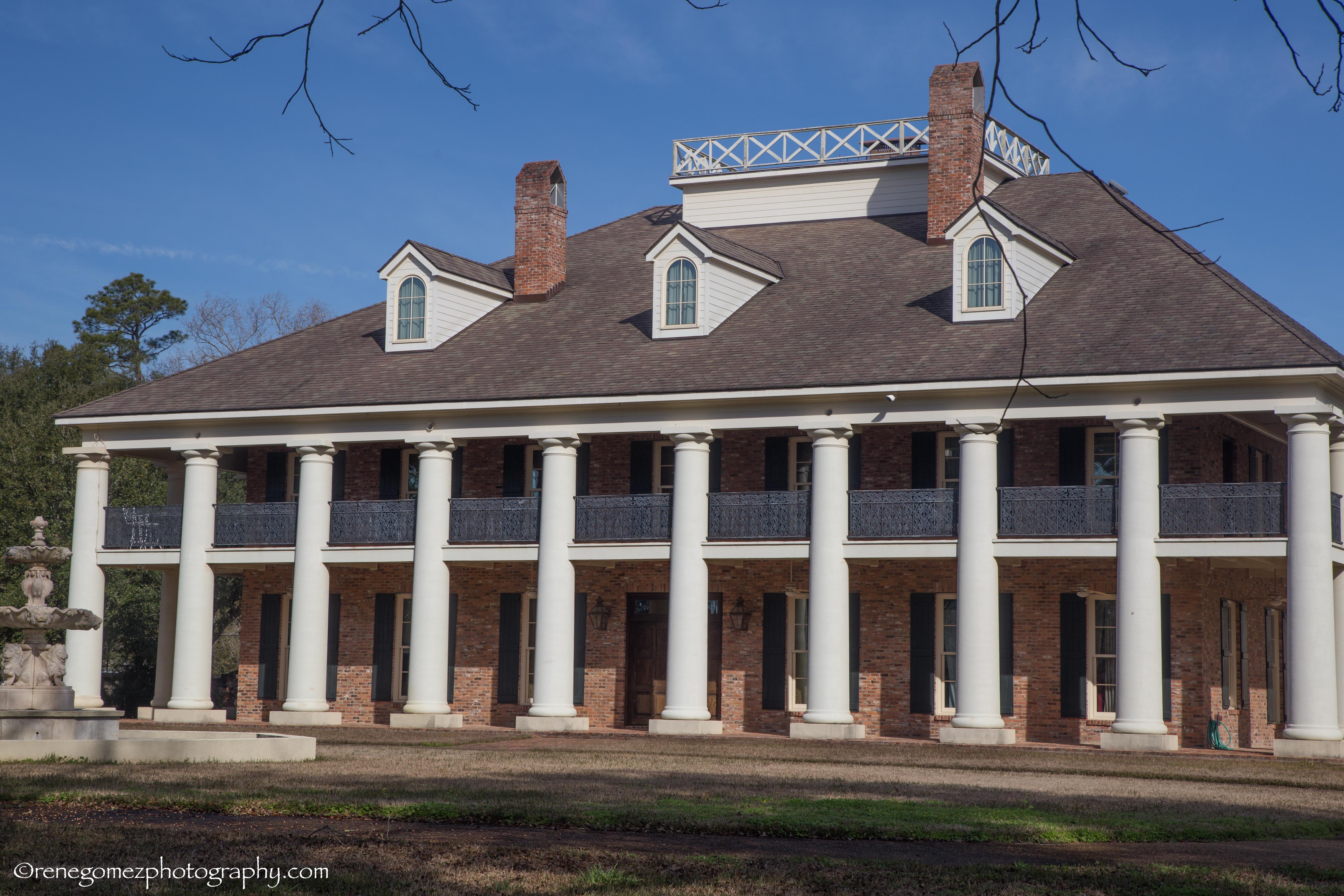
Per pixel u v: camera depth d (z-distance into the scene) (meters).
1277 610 32.84
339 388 33.12
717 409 29.92
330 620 34.44
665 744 26.81
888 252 34.59
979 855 13.45
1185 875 12.32
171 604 36.06
